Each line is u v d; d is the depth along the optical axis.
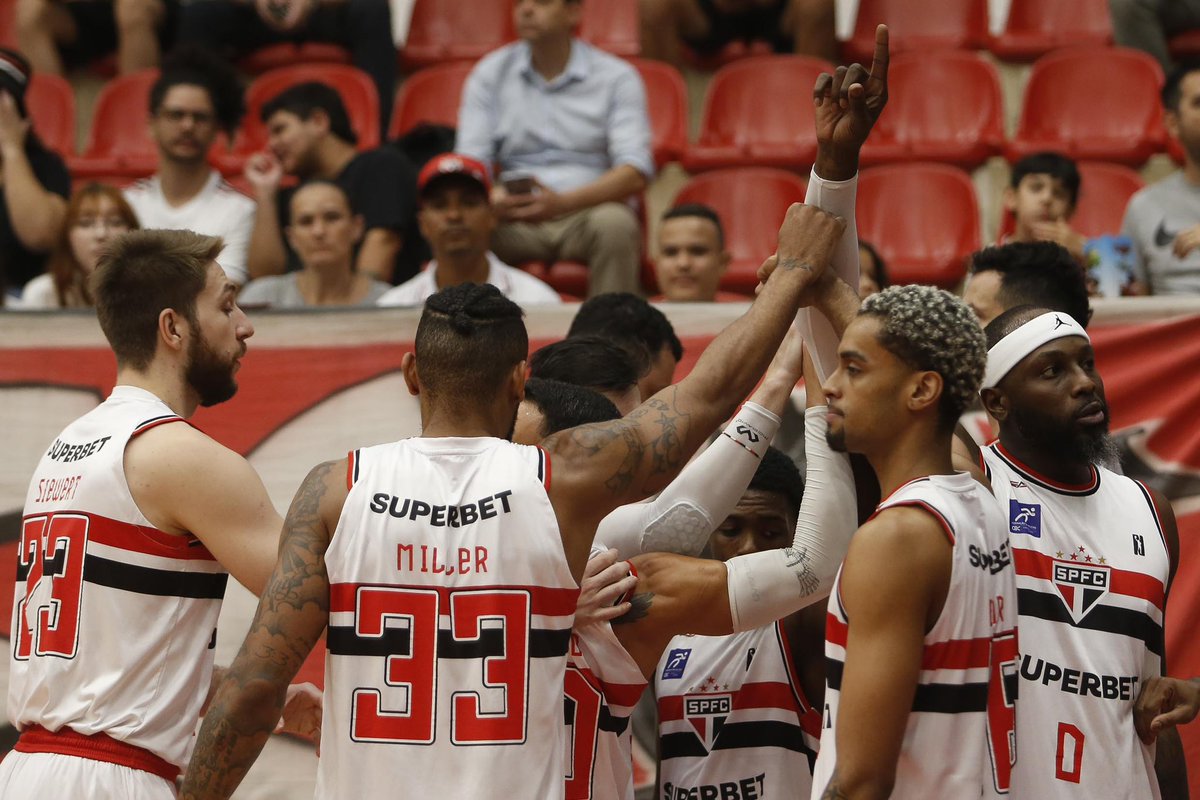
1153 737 8.80
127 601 9.02
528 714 7.47
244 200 20.83
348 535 7.56
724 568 8.49
